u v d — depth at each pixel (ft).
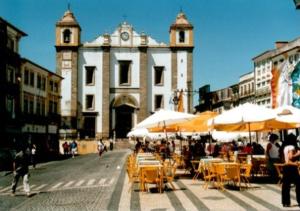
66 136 247.91
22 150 57.11
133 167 65.05
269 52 216.95
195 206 43.88
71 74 255.09
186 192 55.26
